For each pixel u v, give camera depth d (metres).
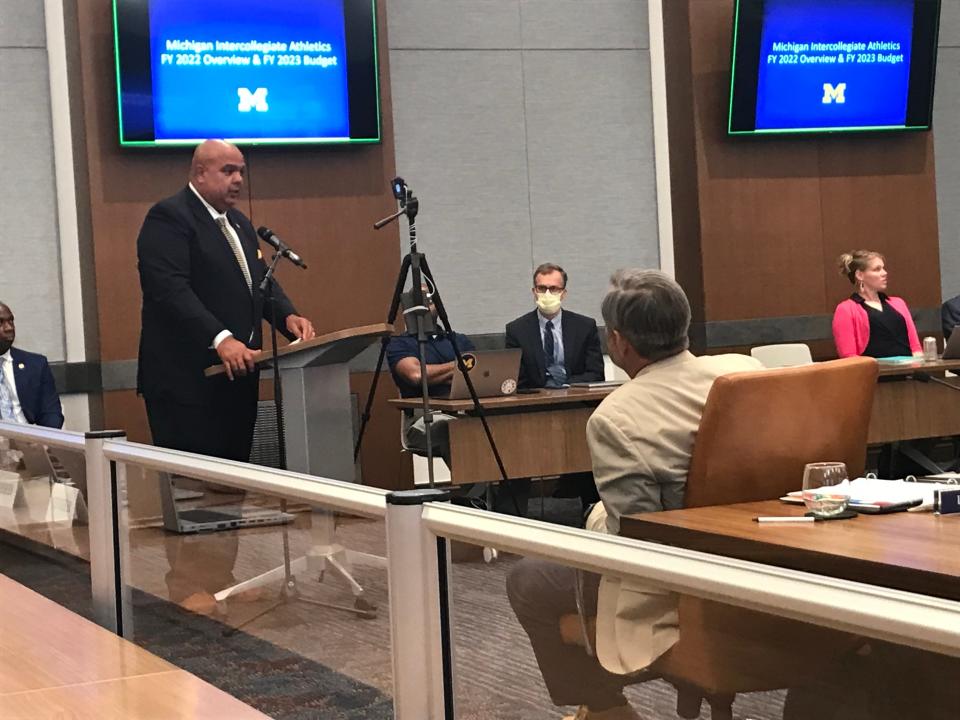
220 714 1.97
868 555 1.70
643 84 8.02
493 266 7.72
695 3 7.71
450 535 1.65
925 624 1.00
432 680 1.71
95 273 6.73
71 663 2.34
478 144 7.71
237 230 4.23
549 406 5.31
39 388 5.97
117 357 6.76
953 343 5.87
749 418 2.40
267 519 2.10
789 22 7.66
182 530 2.46
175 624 2.50
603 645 1.39
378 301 7.23
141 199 6.80
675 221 8.03
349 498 1.84
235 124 6.83
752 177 7.85
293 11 6.87
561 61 7.86
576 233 7.89
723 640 1.23
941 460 6.71
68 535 3.07
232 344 3.82
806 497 2.07
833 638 1.11
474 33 7.70
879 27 7.81
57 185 6.98
